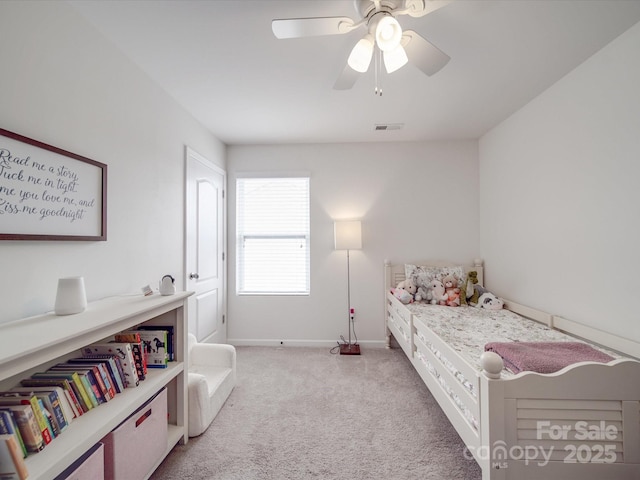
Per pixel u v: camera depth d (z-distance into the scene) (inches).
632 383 41.0
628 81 58.4
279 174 126.8
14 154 41.7
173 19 55.4
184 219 93.0
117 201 63.5
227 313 128.3
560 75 75.4
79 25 53.5
